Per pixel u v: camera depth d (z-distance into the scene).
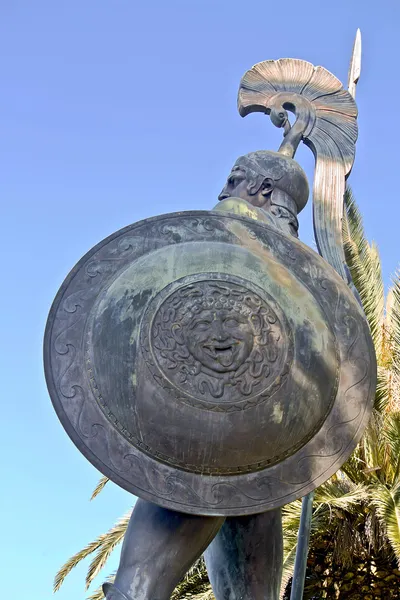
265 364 3.58
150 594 3.46
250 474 3.53
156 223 3.82
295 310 3.72
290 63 5.08
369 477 13.49
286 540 11.66
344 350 3.81
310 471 3.59
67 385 3.52
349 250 13.95
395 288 14.09
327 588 14.24
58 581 13.66
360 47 5.36
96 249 3.74
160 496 3.42
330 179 4.77
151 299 3.60
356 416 3.72
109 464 3.44
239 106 4.98
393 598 13.98
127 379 3.49
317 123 4.89
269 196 4.45
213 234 3.86
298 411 3.58
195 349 3.54
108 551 13.13
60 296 3.64
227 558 3.89
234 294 3.66
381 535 13.39
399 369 13.78
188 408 3.47
